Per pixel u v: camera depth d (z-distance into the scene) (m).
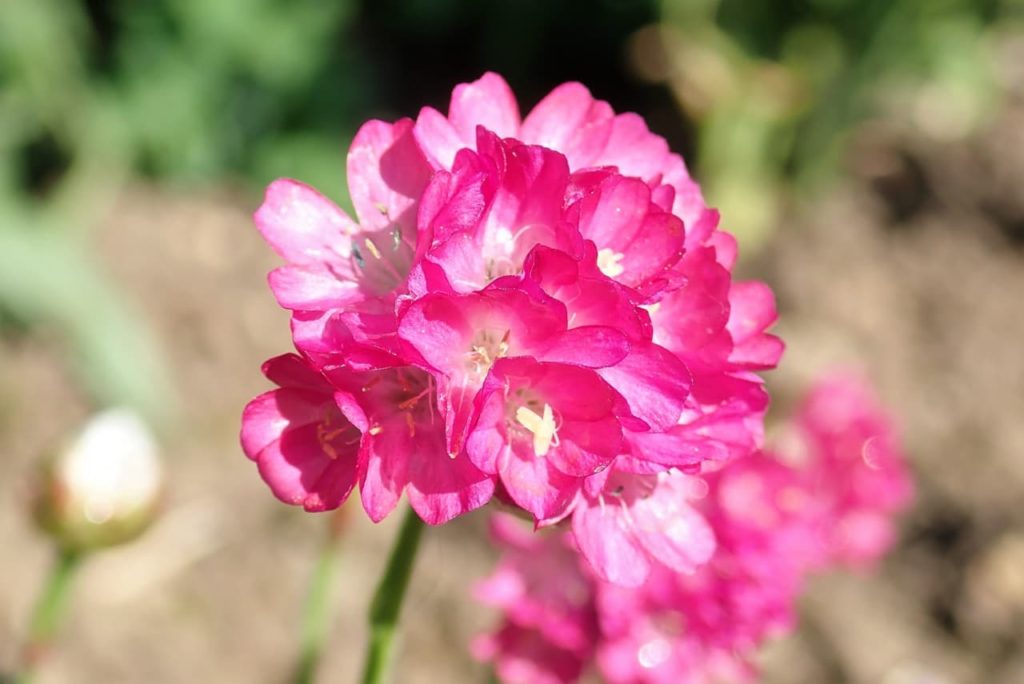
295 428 0.12
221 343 0.26
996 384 0.27
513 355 0.12
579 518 0.12
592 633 0.15
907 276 0.30
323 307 0.12
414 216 0.13
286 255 0.12
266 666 0.21
